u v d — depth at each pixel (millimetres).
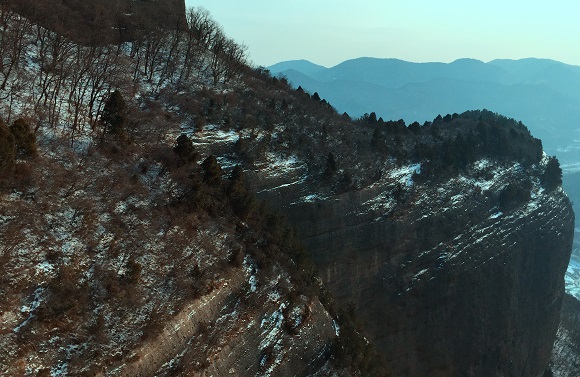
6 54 76312
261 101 102375
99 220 56906
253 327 59750
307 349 64500
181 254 59438
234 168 77500
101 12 103750
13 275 47125
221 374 54125
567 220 137375
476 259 112812
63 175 59156
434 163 113250
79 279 50656
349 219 95438
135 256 55906
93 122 70750
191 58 103688
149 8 117250
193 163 72438
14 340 43406
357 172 99938
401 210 102875
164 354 50562
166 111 86062
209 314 56656
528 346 128125
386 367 81188
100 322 48281
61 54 83688
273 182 87250
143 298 52938
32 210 53250
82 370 44750
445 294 107875
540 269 128500
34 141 58250
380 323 99938
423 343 105375
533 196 129875
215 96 95500
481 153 126938
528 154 136250
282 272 68000
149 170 67500
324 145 100125
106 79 84125
